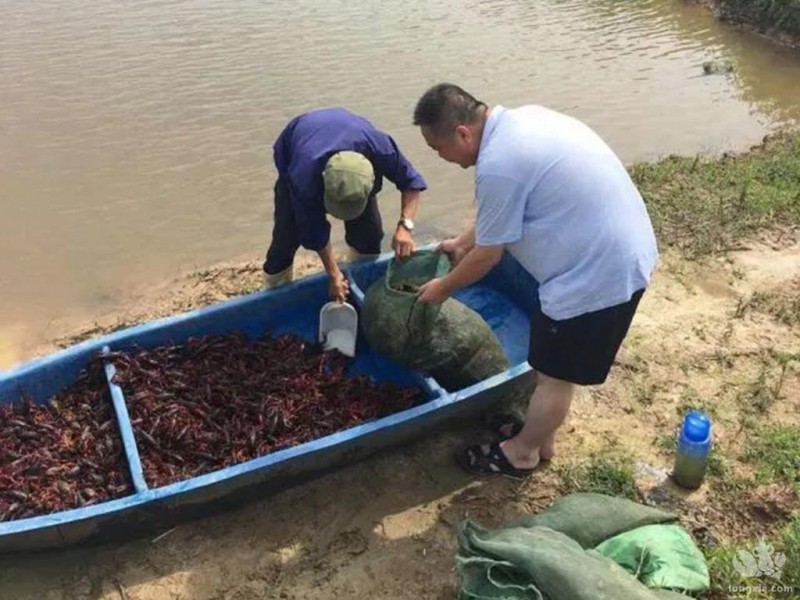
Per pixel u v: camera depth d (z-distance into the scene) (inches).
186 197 298.8
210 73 387.2
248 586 159.5
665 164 313.9
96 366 188.1
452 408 180.5
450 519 172.7
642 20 499.5
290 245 214.4
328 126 188.2
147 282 257.8
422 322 183.3
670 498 175.0
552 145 141.3
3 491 166.9
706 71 424.5
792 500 171.6
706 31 486.0
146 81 376.2
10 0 471.2
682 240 263.7
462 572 145.2
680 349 217.5
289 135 195.2
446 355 186.9
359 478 181.8
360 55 417.1
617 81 409.1
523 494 178.5
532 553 138.4
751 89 407.8
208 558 164.7
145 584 160.1
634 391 204.8
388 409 189.0
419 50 429.7
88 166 313.6
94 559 164.7
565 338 151.8
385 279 192.1
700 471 173.5
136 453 166.6
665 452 187.5
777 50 461.7
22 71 381.1
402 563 163.8
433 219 294.4
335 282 199.5
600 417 197.9
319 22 462.3
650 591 136.8
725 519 169.6
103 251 271.7
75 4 468.4
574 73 414.6
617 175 146.2
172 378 189.3
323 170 180.1
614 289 146.4
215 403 187.3
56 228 281.3
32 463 170.7
